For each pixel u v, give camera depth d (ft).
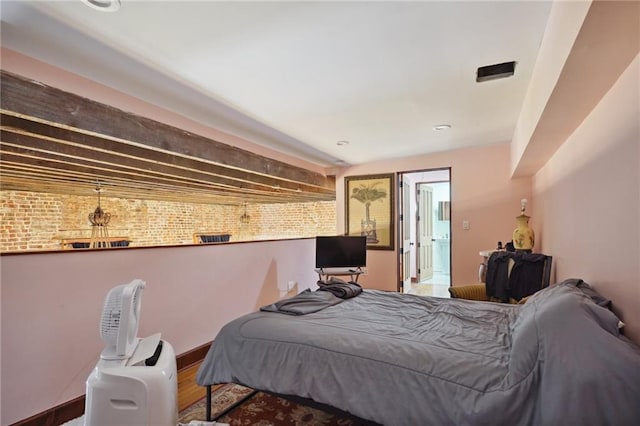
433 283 24.11
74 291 7.54
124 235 24.80
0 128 7.25
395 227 18.10
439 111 10.62
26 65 6.98
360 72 7.94
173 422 5.61
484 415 4.50
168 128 10.09
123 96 8.90
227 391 8.56
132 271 8.85
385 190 18.37
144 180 15.53
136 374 5.22
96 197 23.47
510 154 14.97
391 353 5.57
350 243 17.12
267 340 6.66
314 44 6.71
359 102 9.81
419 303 9.11
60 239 21.70
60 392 7.22
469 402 4.65
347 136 13.47
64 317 7.34
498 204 15.35
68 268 7.44
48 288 7.10
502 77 8.05
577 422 4.04
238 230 33.09
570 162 8.36
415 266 24.52
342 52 7.03
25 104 6.68
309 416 7.43
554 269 10.34
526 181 14.84
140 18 5.82
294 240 16.24
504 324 7.08
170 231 27.71
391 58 7.30
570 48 4.51
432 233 27.17
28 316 6.79
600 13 3.74
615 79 5.34
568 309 4.71
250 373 6.58
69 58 7.13
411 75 8.13
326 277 17.22
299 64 7.52
